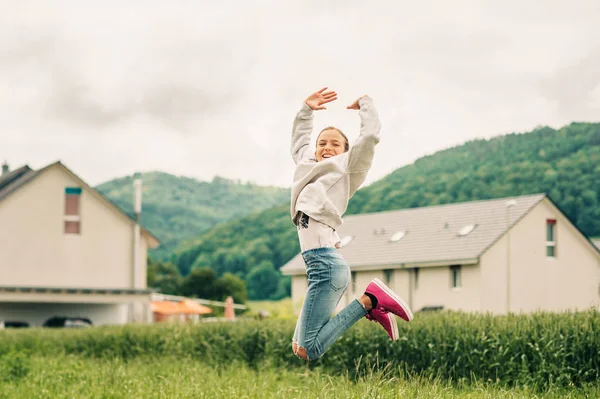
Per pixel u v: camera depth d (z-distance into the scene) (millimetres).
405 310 5926
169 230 195250
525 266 45688
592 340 10023
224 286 86500
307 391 9086
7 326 39781
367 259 50000
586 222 86188
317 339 5934
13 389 11781
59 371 13141
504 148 100500
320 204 5945
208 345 15750
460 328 11594
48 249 41406
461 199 96375
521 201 47188
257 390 9734
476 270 44312
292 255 100875
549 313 11836
